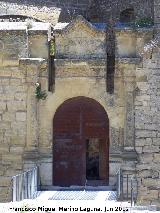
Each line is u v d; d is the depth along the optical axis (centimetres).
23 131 2642
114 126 2650
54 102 2684
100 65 2641
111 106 2655
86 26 2631
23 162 2630
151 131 2589
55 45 2662
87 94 2669
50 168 2673
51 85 2689
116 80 2648
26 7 3103
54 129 2697
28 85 2641
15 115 2648
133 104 2606
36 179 2575
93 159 3042
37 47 2667
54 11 3155
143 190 2581
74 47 2656
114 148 2648
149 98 2594
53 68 2689
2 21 2909
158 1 2719
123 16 3153
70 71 2670
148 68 2595
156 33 2653
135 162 2586
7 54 2636
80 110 2692
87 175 3017
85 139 2686
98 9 3219
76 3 3228
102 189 2631
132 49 2627
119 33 2622
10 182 2617
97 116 2683
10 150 2644
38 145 2666
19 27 2647
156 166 2584
